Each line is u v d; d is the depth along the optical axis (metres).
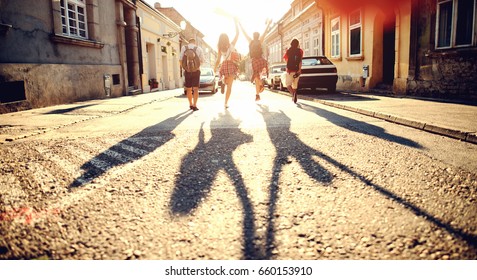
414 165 2.95
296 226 1.85
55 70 9.01
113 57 13.15
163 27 22.39
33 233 1.81
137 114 7.22
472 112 5.83
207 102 10.16
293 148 3.69
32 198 2.31
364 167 2.92
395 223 1.86
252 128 5.03
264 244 1.67
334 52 16.19
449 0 8.25
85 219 1.97
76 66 10.15
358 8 13.09
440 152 3.40
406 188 2.39
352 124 5.24
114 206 2.16
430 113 5.73
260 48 8.45
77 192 2.42
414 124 4.91
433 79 8.91
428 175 2.66
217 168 2.98
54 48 9.12
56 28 9.09
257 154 3.46
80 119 6.24
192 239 1.73
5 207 2.16
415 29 9.46
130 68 15.59
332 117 6.05
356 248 1.62
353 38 13.84
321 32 17.77
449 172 2.72
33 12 8.20
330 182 2.55
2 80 7.06
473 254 1.55
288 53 8.77
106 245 1.68
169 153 3.56
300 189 2.42
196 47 7.34
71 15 10.50
